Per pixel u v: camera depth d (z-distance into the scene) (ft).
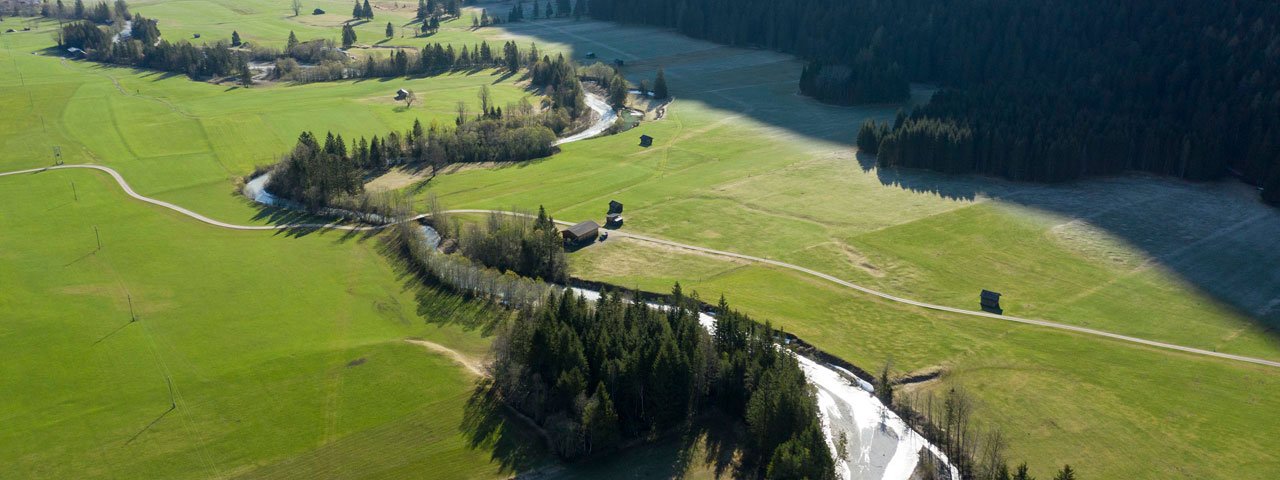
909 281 550.77
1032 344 471.21
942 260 579.48
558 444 385.70
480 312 518.78
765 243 613.11
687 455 390.63
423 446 395.14
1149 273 555.28
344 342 485.97
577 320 445.37
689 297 503.20
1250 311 507.71
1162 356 458.91
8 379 452.35
